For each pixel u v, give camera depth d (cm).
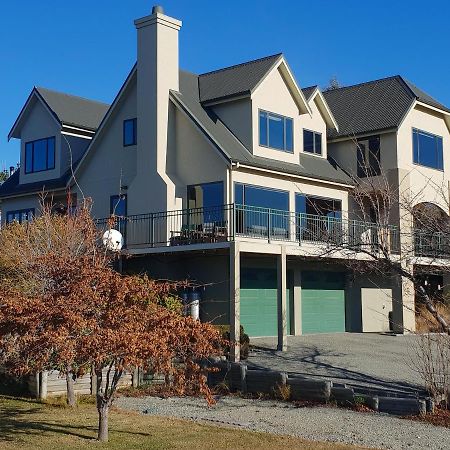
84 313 1011
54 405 1449
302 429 1223
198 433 1164
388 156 2862
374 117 2958
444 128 3188
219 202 2345
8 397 1544
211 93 2603
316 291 2725
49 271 1157
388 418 1328
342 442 1120
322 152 2947
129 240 2456
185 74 2741
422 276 2777
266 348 2197
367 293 2834
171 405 1478
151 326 1030
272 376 1581
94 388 1602
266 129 2545
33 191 2938
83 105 3198
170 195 2398
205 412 1395
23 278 1700
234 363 1664
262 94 2536
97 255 1564
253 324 2466
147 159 2472
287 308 2594
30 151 3092
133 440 1095
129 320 1027
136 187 2489
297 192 2606
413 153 2956
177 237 2286
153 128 2466
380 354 2088
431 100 3122
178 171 2486
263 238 2289
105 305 1027
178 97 2498
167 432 1170
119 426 1221
